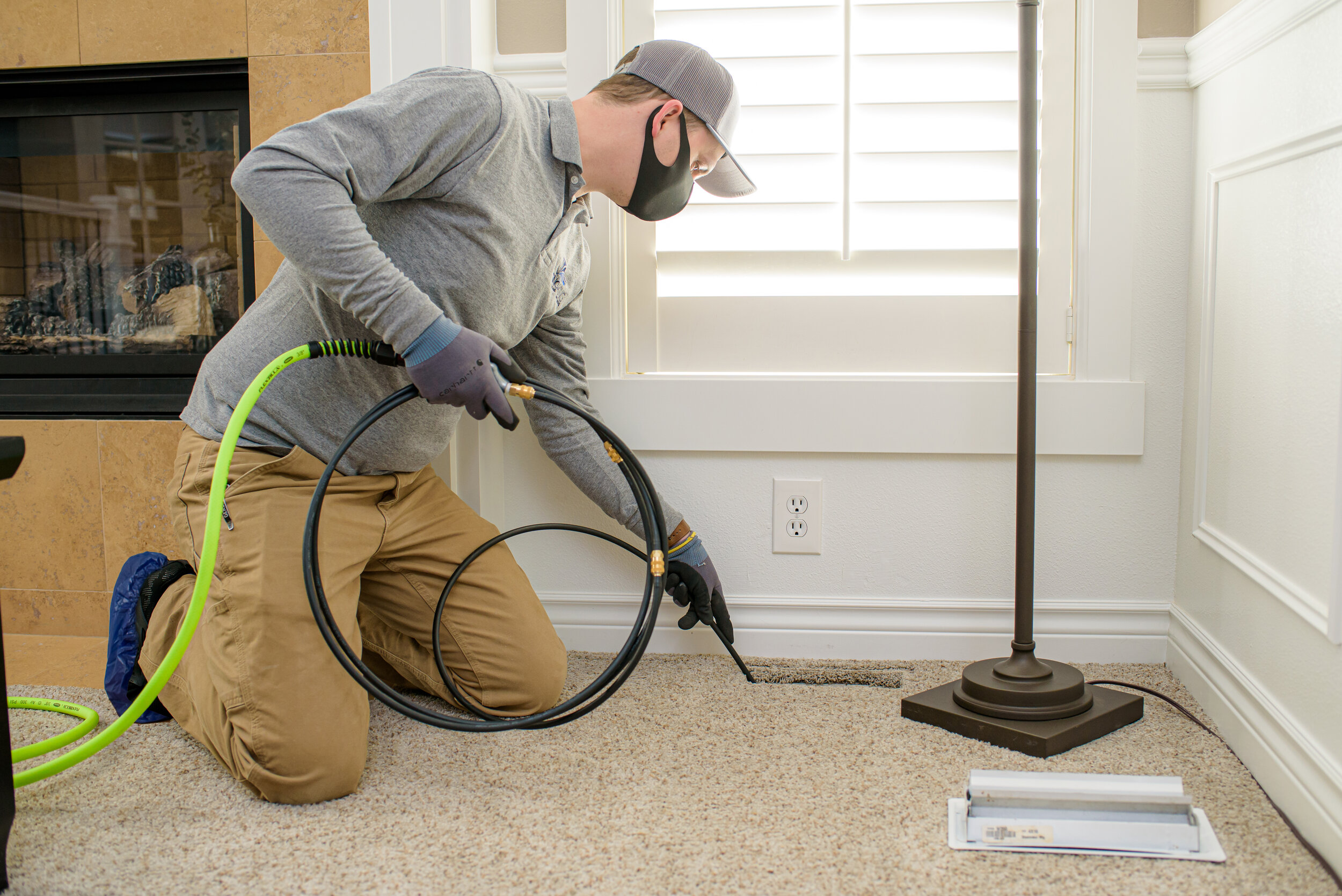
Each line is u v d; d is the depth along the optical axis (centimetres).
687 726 128
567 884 89
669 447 155
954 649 156
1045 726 120
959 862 93
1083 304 148
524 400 143
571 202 116
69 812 104
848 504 156
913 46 149
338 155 95
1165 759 116
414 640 138
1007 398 149
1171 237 148
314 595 101
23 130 181
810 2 149
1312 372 104
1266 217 118
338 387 116
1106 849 94
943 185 151
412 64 152
